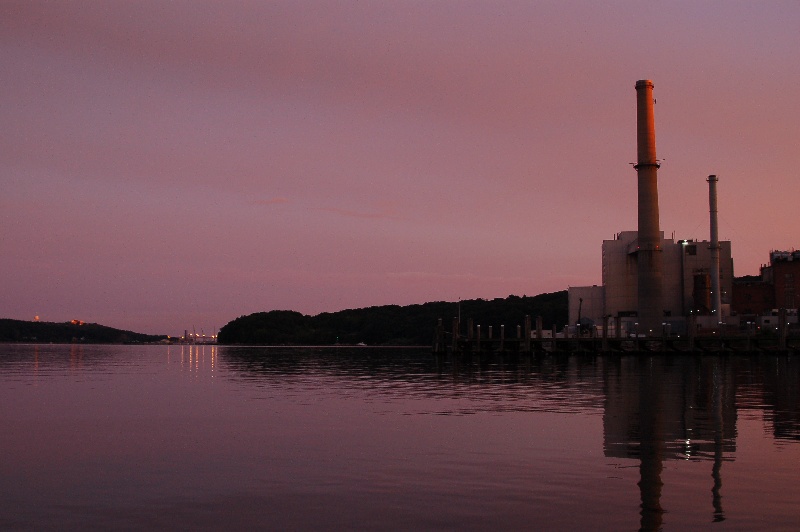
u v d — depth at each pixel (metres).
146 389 69.06
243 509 23.31
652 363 111.62
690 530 20.80
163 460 30.92
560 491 24.98
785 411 46.22
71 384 76.25
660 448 32.72
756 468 28.30
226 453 32.38
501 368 105.25
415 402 54.28
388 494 24.86
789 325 149.62
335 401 55.50
